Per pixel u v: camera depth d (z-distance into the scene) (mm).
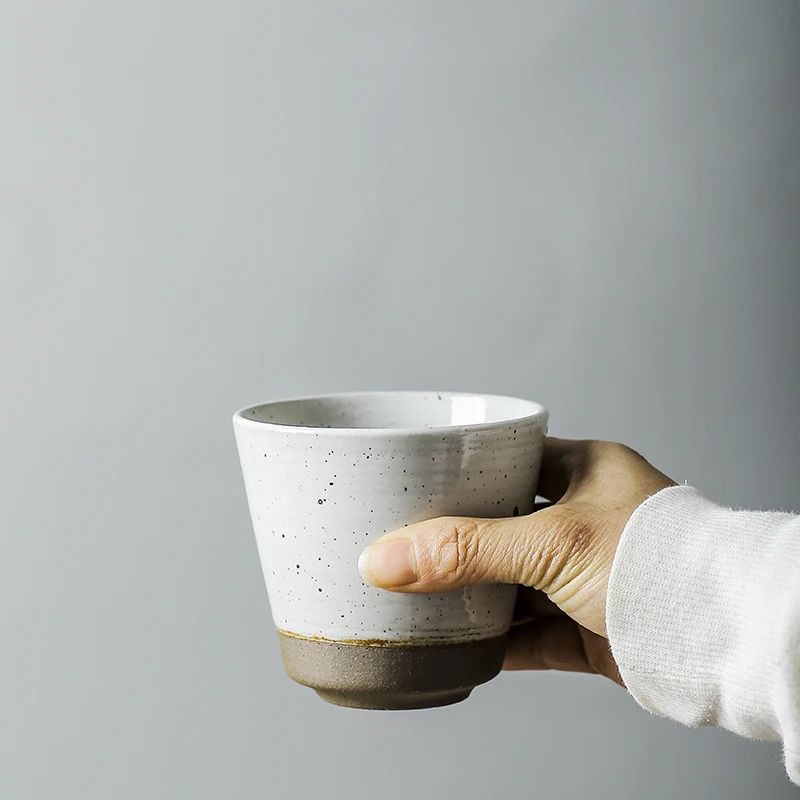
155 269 963
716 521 583
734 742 1086
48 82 936
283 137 977
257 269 979
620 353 1062
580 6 1025
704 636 575
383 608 577
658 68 1049
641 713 1067
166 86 955
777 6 1070
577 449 661
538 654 740
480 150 1014
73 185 945
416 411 670
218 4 958
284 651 595
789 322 1096
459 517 577
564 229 1039
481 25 1007
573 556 587
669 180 1060
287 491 576
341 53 982
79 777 972
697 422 1086
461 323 1021
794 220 1089
